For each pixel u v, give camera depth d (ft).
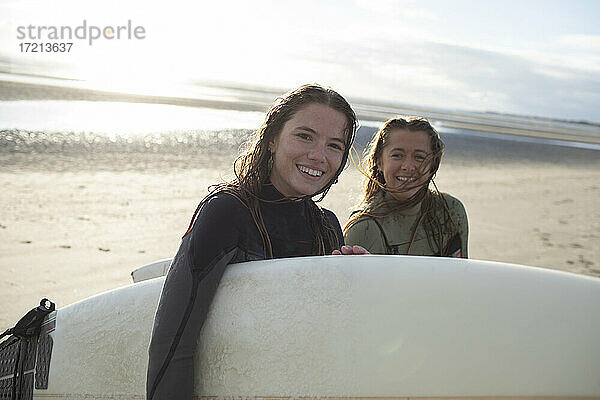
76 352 5.40
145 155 30.12
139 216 18.48
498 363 3.85
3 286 12.20
